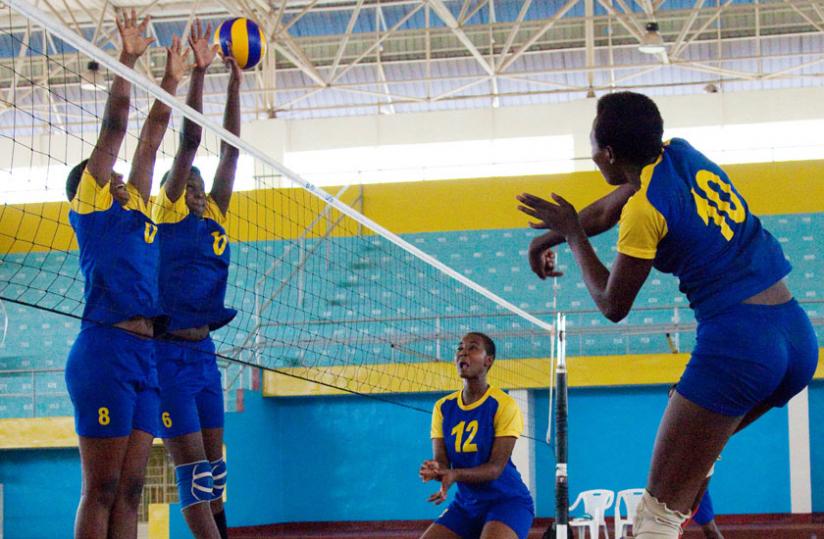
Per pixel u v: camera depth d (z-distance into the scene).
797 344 2.85
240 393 16.55
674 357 16.47
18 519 16.83
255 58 5.88
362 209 19.55
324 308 18.84
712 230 2.86
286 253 19.22
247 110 22.83
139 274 4.20
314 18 22.44
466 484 5.91
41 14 3.64
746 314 2.82
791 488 16.42
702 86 22.62
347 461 17.56
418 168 19.53
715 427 2.81
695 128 20.88
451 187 19.47
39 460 16.97
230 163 5.60
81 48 3.80
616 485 17.02
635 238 2.87
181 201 5.05
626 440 17.09
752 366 2.77
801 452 16.47
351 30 21.27
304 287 18.92
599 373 16.66
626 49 22.52
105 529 3.94
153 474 16.16
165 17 22.30
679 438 2.83
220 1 20.53
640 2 20.50
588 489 17.06
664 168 2.91
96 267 4.11
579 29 22.28
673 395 2.92
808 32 21.89
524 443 16.58
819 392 16.72
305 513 17.53
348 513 17.44
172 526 14.60
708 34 22.19
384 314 18.75
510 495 5.89
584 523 13.21
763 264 2.88
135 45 4.32
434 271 19.02
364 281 19.05
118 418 3.98
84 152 22.88
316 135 21.70
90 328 4.06
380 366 16.88
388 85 23.42
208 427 5.18
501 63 21.80
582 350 18.02
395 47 22.86
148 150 4.48
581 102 21.09
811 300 16.41
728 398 2.78
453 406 6.22
